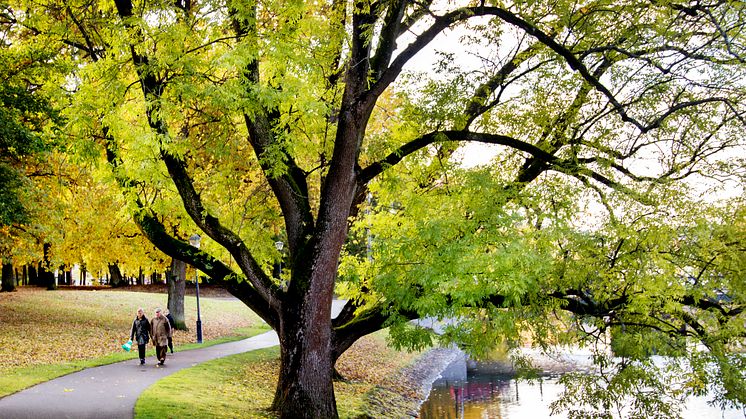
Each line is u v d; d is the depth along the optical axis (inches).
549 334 418.0
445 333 400.2
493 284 358.0
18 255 964.6
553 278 377.1
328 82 478.6
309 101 408.2
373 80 426.3
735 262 353.7
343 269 472.4
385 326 421.7
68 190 975.6
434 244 400.5
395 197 474.3
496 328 384.2
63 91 422.9
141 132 382.0
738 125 416.8
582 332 392.8
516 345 412.8
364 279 486.3
